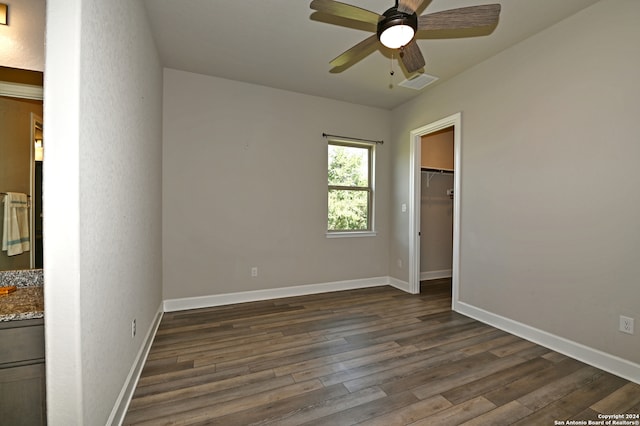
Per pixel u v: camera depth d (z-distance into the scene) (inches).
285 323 114.3
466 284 125.2
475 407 66.0
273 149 146.1
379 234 175.0
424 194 191.9
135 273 75.9
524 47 102.4
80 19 42.5
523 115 102.9
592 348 84.2
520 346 96.0
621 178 78.3
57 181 41.7
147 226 91.9
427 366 83.4
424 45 105.9
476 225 120.6
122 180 64.4
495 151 113.0
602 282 82.2
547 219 95.7
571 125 89.2
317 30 99.0
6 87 62.4
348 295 154.0
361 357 88.3
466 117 125.6
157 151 111.9
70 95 41.9
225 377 77.0
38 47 63.6
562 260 91.7
